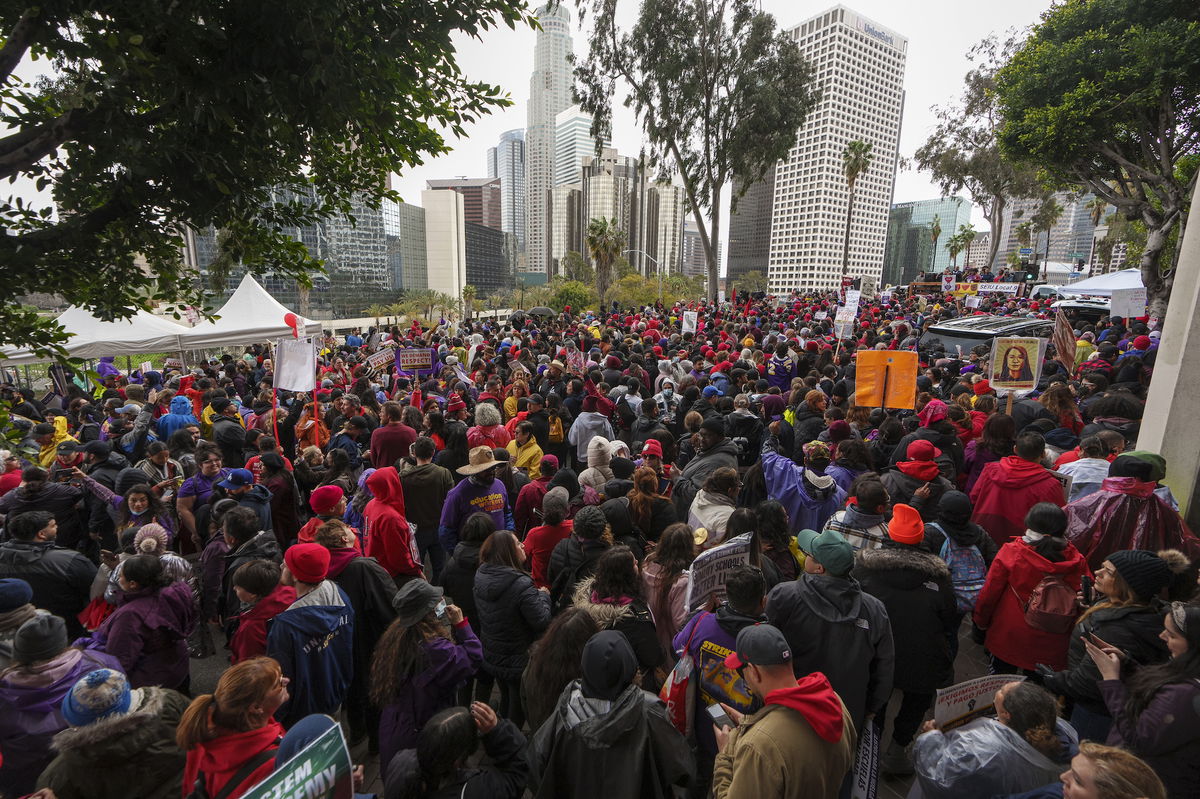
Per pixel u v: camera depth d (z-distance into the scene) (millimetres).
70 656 2762
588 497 4738
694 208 31719
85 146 2723
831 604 2742
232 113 2848
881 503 3574
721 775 2203
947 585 3311
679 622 3324
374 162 4172
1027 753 2082
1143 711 2320
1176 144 16859
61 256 2936
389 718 3018
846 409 7355
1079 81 16359
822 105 125500
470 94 3855
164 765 2352
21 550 3910
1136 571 2744
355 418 6789
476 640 3244
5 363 11297
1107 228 57750
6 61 2455
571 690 2395
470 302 84938
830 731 1956
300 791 1729
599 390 8695
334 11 2721
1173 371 5594
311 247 87500
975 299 33406
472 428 6746
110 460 5656
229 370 11883
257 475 5750
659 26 28016
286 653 3084
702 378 9547
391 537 4312
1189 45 14266
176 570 3736
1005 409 6906
